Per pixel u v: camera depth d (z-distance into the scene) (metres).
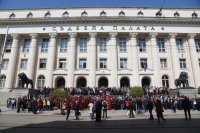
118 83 41.91
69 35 43.88
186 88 32.62
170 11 46.72
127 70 42.38
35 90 32.91
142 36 45.31
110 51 43.50
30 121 15.98
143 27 43.84
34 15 47.06
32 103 23.97
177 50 44.66
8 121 15.64
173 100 25.64
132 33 43.47
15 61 43.62
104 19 43.34
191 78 42.88
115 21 43.72
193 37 44.09
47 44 45.53
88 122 15.52
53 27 44.22
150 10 46.56
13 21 44.69
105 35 44.97
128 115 20.16
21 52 45.03
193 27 44.47
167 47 44.81
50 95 31.03
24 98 26.14
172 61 43.06
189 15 46.69
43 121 16.12
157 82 41.31
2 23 45.03
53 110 25.62
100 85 42.81
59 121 16.19
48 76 41.97
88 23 44.03
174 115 20.53
